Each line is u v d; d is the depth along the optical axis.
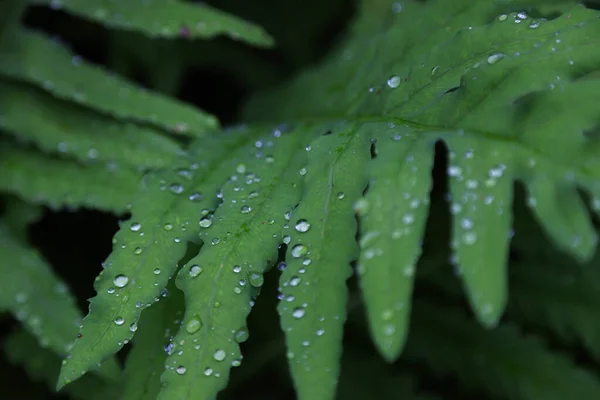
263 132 0.49
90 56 0.67
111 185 0.50
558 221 0.41
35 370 0.51
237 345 0.43
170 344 0.44
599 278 0.53
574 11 0.44
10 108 0.51
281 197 0.45
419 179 0.43
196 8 0.51
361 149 0.45
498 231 0.42
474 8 0.47
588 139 0.42
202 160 0.47
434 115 0.44
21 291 0.49
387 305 0.42
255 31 0.51
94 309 0.44
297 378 0.42
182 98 0.71
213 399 0.43
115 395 0.50
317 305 0.43
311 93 0.52
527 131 0.43
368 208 0.43
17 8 0.52
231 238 0.44
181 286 0.44
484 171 0.42
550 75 0.43
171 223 0.45
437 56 0.46
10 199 0.51
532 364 0.53
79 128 0.51
